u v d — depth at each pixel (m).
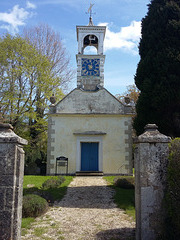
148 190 4.99
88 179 14.42
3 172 4.66
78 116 17.39
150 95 10.13
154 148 5.11
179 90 9.41
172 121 9.64
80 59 20.00
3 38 21.28
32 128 23.05
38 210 7.49
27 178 13.81
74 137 17.12
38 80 21.22
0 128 4.96
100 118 17.39
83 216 7.48
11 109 20.25
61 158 16.55
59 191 10.90
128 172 16.67
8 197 4.58
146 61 10.55
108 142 17.08
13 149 4.73
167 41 10.08
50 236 5.70
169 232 4.68
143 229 4.88
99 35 20.86
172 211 4.66
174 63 9.66
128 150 16.95
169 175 4.87
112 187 11.80
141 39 11.38
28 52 21.28
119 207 8.56
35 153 22.09
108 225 6.56
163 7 10.59
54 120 17.34
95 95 17.80
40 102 21.83
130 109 17.59
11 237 4.48
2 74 20.59
